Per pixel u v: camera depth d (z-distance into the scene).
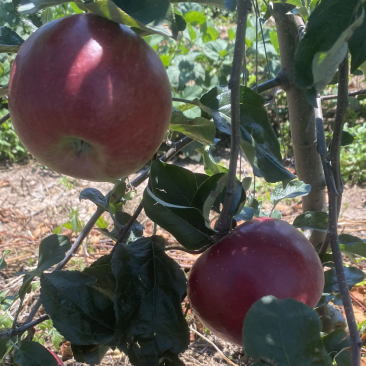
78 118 0.86
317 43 0.88
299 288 0.99
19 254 3.43
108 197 1.47
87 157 1.00
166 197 1.20
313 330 0.78
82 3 0.99
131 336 1.13
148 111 0.91
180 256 3.06
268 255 1.00
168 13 0.88
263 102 1.13
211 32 5.79
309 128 1.63
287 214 3.88
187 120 1.22
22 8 0.94
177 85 5.20
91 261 3.05
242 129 1.13
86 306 1.18
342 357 1.11
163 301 1.16
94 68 0.86
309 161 1.71
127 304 1.14
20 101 0.89
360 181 4.44
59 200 4.40
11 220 4.06
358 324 2.21
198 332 2.19
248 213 1.35
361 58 0.93
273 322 0.78
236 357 2.15
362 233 3.48
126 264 1.18
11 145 5.20
